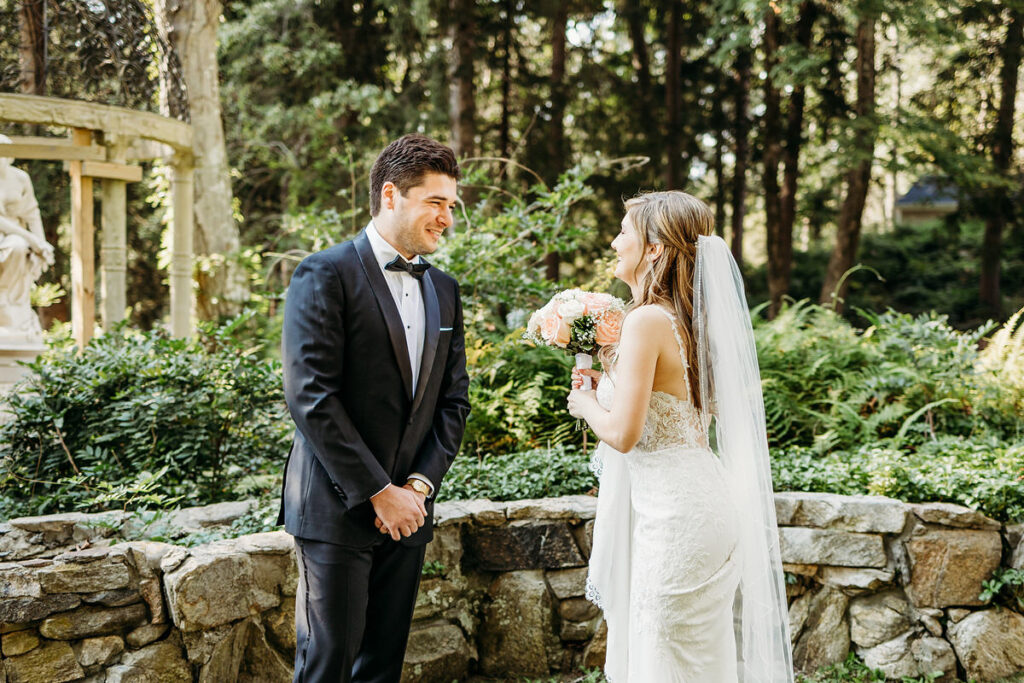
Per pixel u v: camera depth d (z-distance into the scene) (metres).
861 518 3.32
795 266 19.22
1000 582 3.24
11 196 6.39
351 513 2.26
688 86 16.42
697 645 2.19
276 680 2.94
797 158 15.64
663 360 2.24
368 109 12.87
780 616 2.47
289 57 13.11
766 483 2.46
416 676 3.09
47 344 6.36
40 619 2.64
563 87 13.99
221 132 9.66
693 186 18.41
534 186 5.64
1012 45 14.26
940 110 16.02
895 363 5.16
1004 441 4.45
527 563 3.36
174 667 2.77
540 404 4.43
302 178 13.41
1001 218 15.68
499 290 5.21
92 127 5.80
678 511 2.20
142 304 15.77
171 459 3.78
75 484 3.52
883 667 3.22
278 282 13.37
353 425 2.26
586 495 3.60
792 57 12.14
